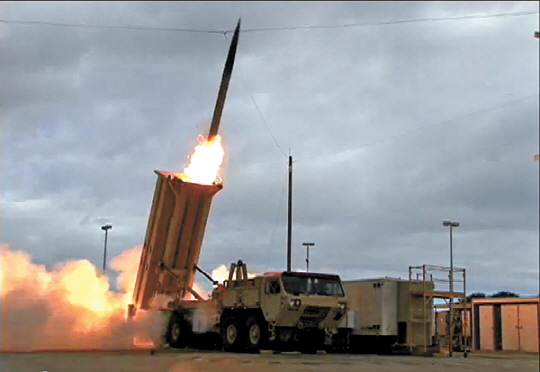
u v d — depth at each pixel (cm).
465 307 2748
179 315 2511
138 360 1714
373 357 2270
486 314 4009
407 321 2664
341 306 2269
